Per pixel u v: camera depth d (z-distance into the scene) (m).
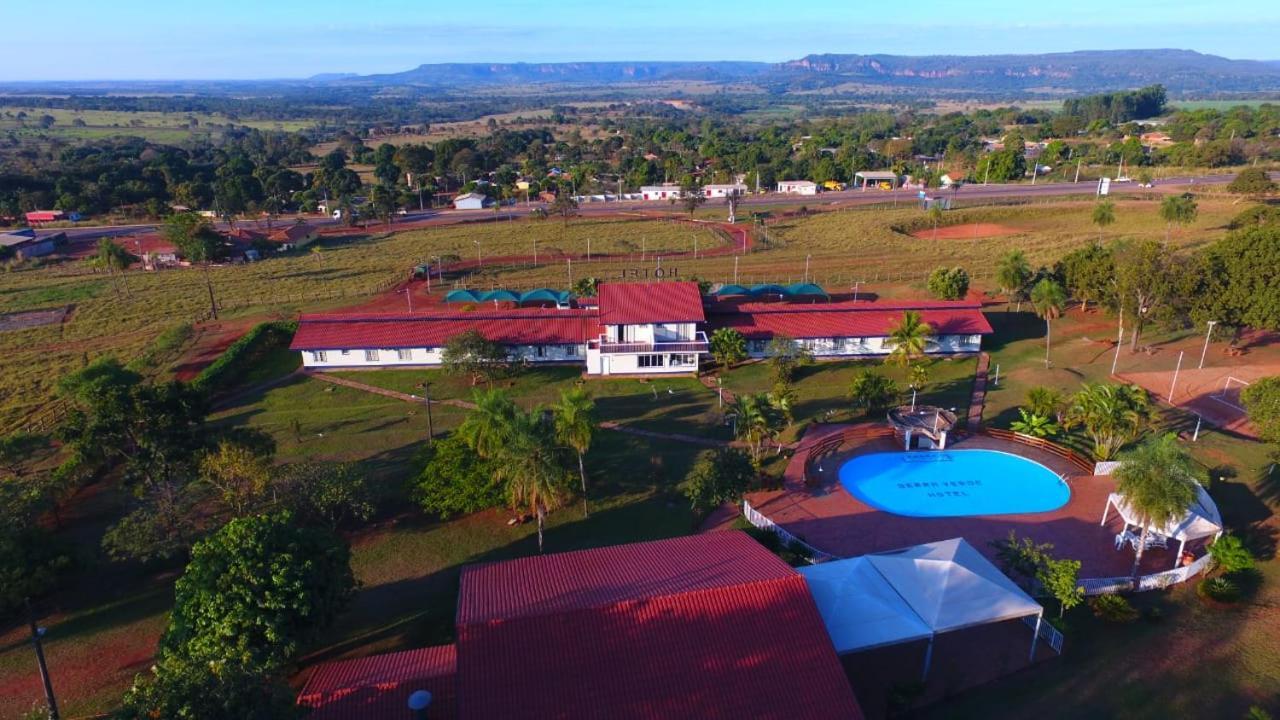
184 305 111.94
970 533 51.19
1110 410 57.22
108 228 184.75
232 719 26.14
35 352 93.00
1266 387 54.78
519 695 30.91
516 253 143.88
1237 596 42.59
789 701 31.47
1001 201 181.62
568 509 54.59
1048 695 35.97
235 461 48.00
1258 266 74.00
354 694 32.91
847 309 88.50
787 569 38.12
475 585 37.97
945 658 38.75
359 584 40.56
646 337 80.69
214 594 34.69
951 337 85.62
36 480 54.31
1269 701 35.09
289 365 85.38
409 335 84.25
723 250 143.25
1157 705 35.06
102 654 40.41
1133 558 47.81
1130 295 79.38
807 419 69.75
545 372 82.81
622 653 32.72
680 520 53.03
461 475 51.56
